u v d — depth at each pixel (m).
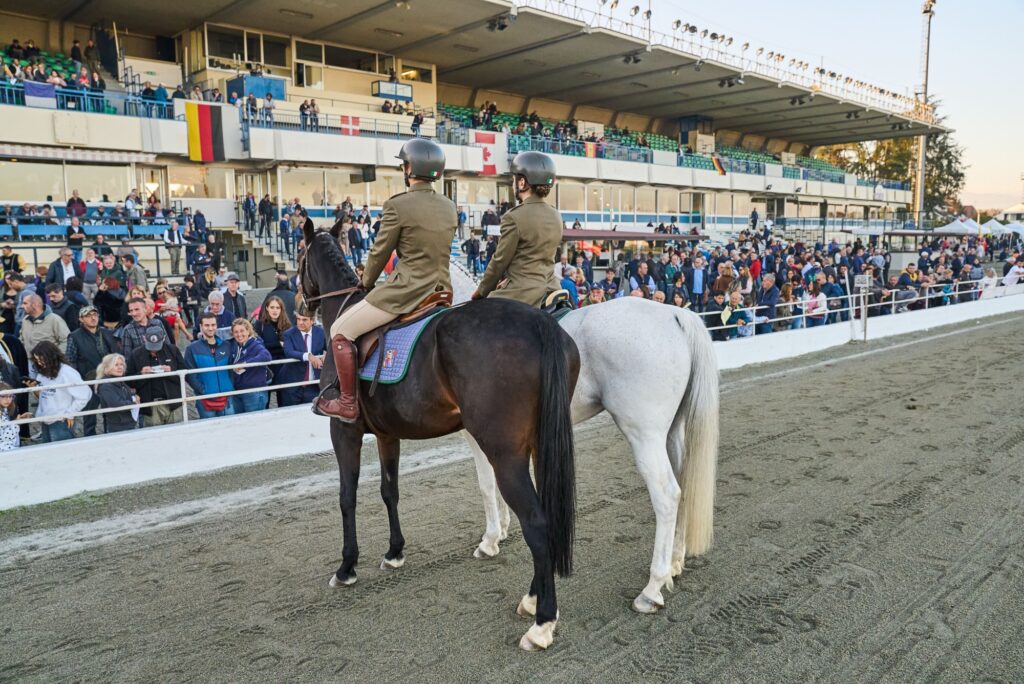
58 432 6.61
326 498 5.88
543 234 4.27
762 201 45.31
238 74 23.97
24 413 7.30
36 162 18.77
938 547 4.54
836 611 3.79
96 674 3.40
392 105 27.75
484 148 27.83
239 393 7.06
